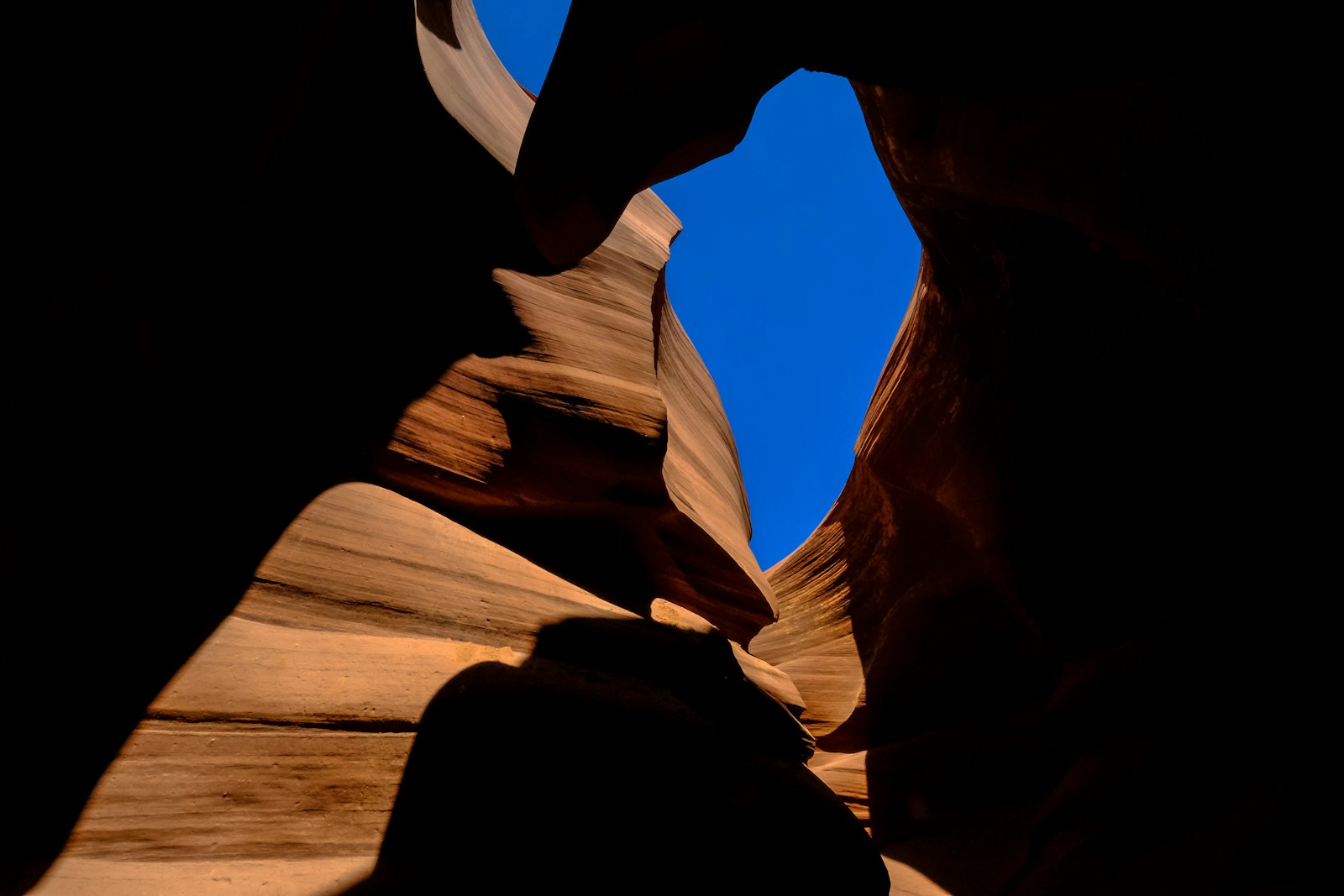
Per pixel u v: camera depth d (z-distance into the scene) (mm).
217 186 4855
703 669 6660
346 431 5848
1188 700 7125
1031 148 5516
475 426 6785
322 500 5105
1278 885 4766
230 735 3508
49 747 3082
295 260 6246
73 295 3584
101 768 3137
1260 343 4500
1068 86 3580
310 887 3080
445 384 6859
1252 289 4246
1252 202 3928
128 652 3549
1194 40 3344
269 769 3477
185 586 4047
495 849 3672
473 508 6609
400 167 7867
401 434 6152
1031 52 3514
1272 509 6891
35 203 3389
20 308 3244
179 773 3271
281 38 4934
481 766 4012
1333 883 4523
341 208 6977
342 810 3508
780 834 4594
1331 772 5289
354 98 6855
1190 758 6664
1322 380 4355
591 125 5246
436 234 8070
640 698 5219
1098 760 7500
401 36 7527
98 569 3619
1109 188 4898
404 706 4062
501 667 4762
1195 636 7254
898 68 3844
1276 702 6402
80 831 2922
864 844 5074
